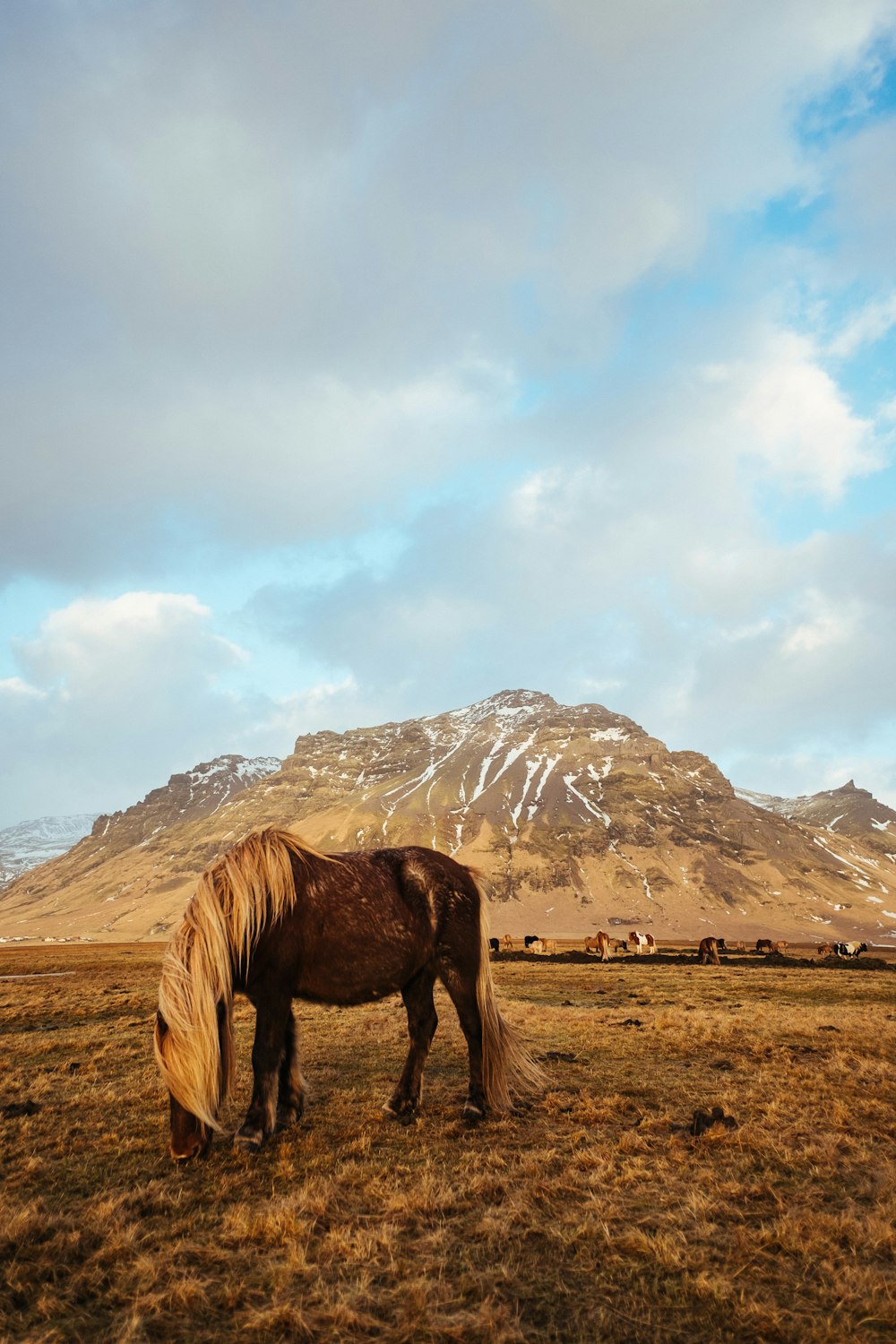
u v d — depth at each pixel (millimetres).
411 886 7172
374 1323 3602
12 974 35188
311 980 6621
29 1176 5605
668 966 36875
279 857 6535
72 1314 3805
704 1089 7969
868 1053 9930
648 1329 3582
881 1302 3689
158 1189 5266
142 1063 9797
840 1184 5293
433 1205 4895
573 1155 5883
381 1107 7219
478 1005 7176
